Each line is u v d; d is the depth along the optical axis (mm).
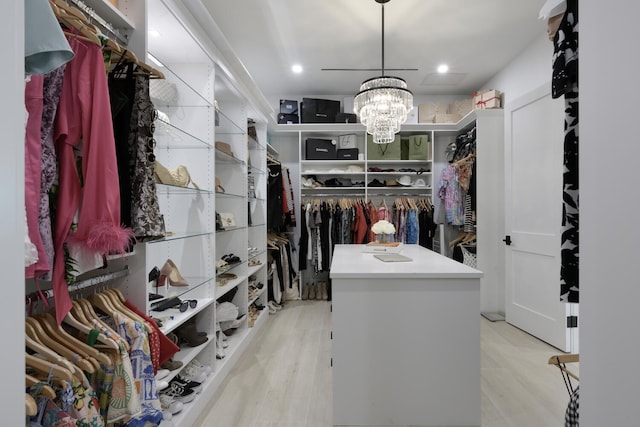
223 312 2564
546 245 2865
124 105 1282
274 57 3553
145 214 1312
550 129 2826
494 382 2215
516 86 3549
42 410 908
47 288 1272
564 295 1199
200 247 2291
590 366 657
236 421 1838
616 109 598
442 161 4750
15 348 561
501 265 3703
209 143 2273
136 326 1259
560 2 1220
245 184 3020
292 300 4520
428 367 1799
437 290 1802
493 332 3162
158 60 2006
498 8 2703
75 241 1059
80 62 1091
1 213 540
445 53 3479
